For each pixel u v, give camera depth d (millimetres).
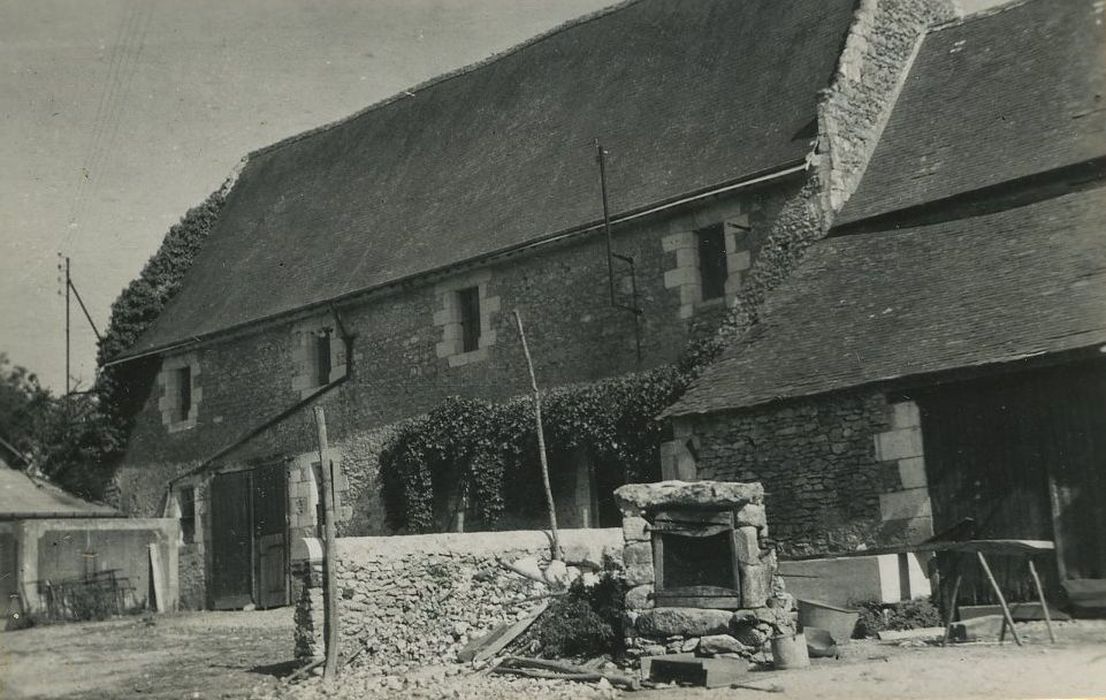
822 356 11734
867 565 9969
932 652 8375
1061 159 11992
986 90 13781
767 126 14086
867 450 11094
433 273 16312
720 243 14109
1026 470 10211
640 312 14305
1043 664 7512
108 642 13477
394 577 10148
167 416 20781
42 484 20609
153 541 19594
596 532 11711
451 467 16172
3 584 17547
